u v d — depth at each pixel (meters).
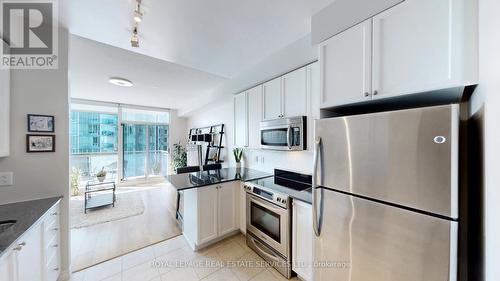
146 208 3.99
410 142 0.98
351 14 1.32
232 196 2.72
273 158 3.06
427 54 1.00
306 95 2.05
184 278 1.98
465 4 0.90
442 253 0.89
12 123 1.66
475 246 0.93
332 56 1.43
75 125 5.26
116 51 2.32
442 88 0.96
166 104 5.92
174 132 6.84
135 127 6.18
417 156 0.96
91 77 3.28
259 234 2.32
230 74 2.93
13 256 1.12
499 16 0.69
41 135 1.77
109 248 2.52
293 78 2.20
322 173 1.39
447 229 0.88
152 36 1.85
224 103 4.43
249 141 2.92
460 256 0.95
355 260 1.22
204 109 5.23
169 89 4.06
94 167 5.54
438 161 0.89
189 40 1.93
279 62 2.24
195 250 2.43
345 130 1.25
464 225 0.99
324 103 1.48
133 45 1.69
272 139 2.44
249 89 2.92
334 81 1.42
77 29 1.77
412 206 0.98
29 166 1.73
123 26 1.69
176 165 6.58
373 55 1.20
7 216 1.40
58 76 1.81
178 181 2.56
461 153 1.05
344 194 1.26
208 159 4.91
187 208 2.69
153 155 6.52
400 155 1.01
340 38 1.38
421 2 1.02
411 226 0.98
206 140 5.02
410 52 1.06
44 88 1.77
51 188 1.82
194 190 2.45
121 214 3.64
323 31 1.49
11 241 1.08
